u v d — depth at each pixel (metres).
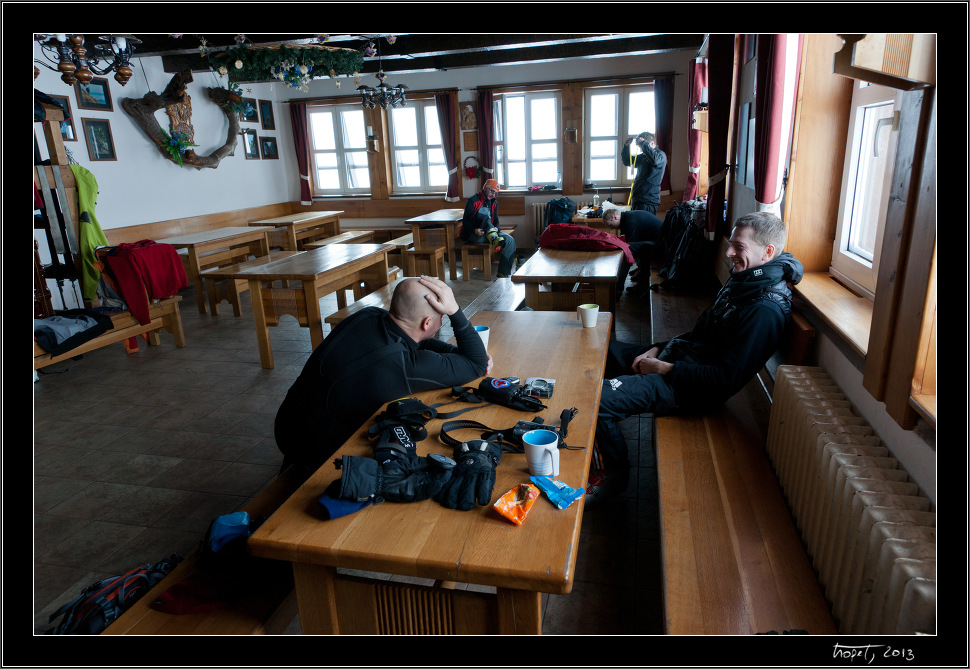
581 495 1.32
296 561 1.22
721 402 2.34
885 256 1.45
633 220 5.91
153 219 7.69
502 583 1.12
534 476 1.40
